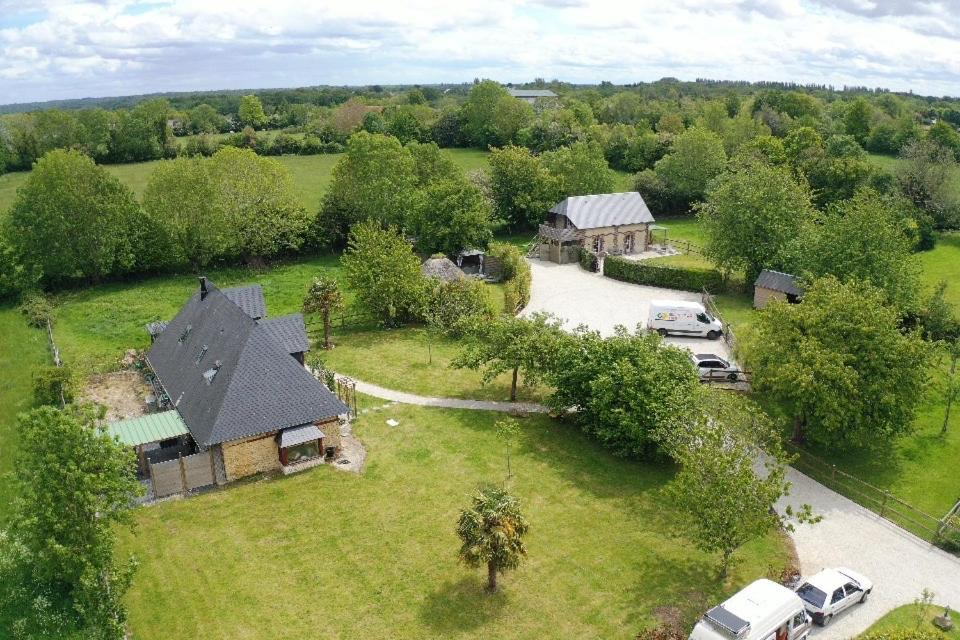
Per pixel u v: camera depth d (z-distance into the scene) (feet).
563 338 138.62
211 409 117.19
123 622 82.28
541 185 309.63
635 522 106.22
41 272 221.05
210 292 151.43
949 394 142.51
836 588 88.38
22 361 174.09
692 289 226.58
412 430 133.59
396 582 92.79
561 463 122.52
